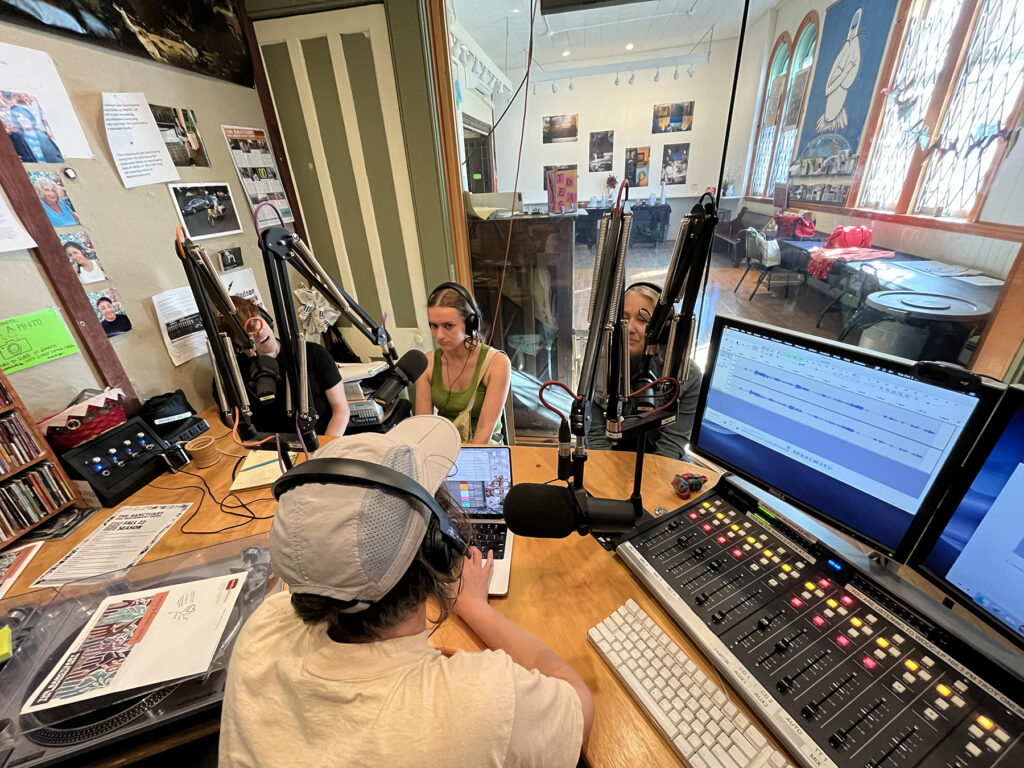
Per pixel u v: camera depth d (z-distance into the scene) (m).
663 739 0.61
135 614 0.81
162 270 1.65
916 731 0.55
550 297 2.54
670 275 0.59
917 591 0.70
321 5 1.86
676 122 4.41
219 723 0.71
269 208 2.12
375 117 2.04
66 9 1.30
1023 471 0.54
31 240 1.25
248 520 1.14
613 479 1.15
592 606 0.81
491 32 2.87
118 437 1.32
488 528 0.98
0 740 0.65
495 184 3.43
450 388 1.68
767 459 0.86
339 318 2.45
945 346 1.46
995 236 1.29
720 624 0.71
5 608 0.85
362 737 0.43
